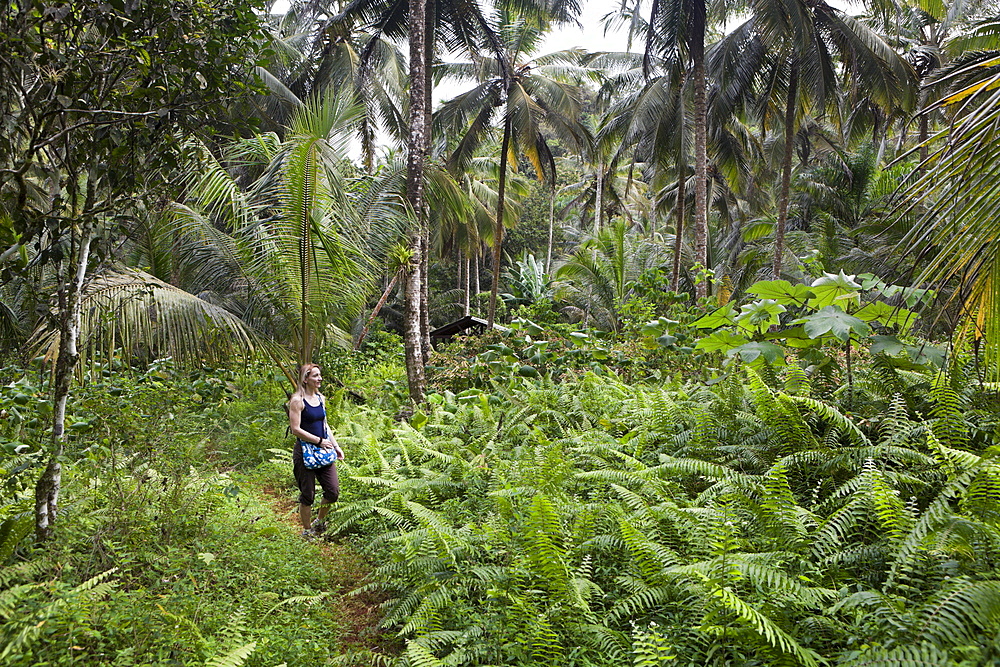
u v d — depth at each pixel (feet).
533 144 64.49
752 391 17.71
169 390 22.26
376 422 31.78
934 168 10.01
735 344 21.39
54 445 14.51
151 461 17.79
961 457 12.10
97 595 11.78
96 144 13.69
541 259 118.83
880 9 53.78
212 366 22.67
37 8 11.89
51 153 14.30
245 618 12.34
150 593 12.91
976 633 9.12
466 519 17.79
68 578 13.01
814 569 11.63
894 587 10.91
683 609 11.84
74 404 18.07
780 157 88.74
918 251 11.24
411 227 34.12
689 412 20.03
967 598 9.12
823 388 19.61
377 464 23.07
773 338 19.39
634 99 72.23
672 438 19.17
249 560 15.72
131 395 19.70
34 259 13.97
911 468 14.25
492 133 75.05
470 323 65.36
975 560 10.66
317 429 19.65
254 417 32.19
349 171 32.60
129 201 14.66
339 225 28.45
